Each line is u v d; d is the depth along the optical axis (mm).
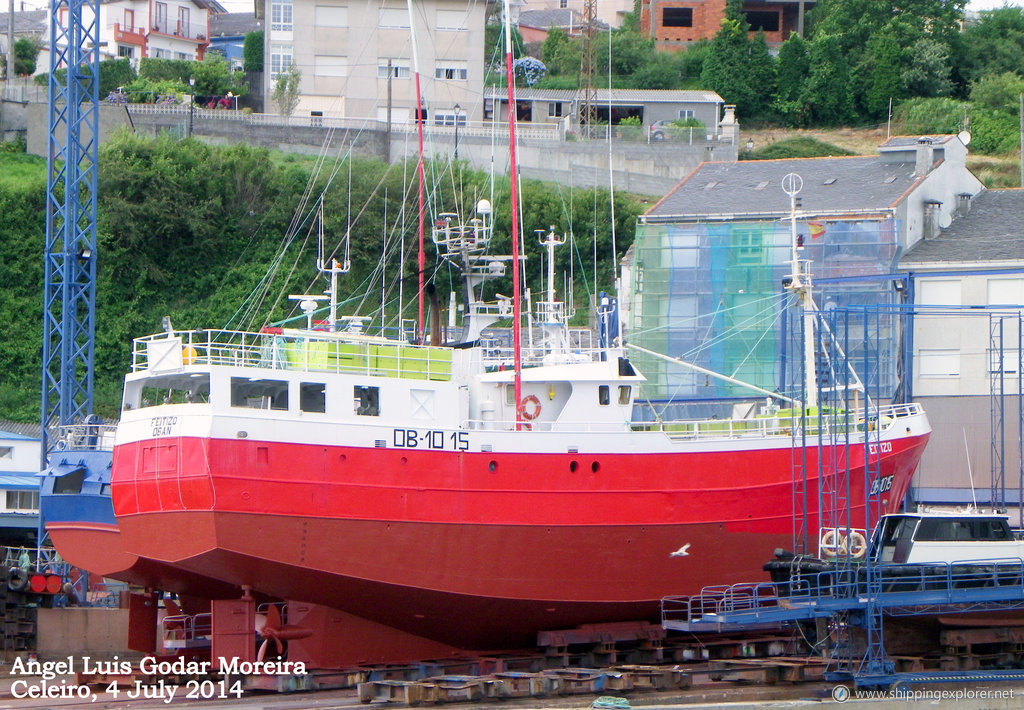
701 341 162625
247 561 95125
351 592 99312
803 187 170250
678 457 105500
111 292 194625
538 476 101938
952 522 95875
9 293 192250
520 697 90062
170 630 107750
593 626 104188
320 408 98250
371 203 198250
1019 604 93562
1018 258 150000
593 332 172125
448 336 124688
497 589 101812
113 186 198375
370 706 88188
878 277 133500
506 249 197000
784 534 108750
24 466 163125
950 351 151250
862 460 111188
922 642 95375
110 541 108125
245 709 87625
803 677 91375
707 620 91812
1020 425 114938
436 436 100125
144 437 98438
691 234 164750
